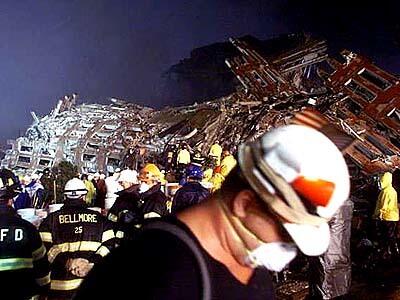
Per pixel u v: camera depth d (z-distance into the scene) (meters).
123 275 1.85
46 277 4.52
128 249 1.91
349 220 8.50
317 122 1.92
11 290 4.21
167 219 1.94
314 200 1.65
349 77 26.77
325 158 1.68
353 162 20.34
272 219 1.75
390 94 24.72
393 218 13.16
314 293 8.55
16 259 4.24
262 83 30.89
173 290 1.78
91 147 28.72
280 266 1.84
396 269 11.70
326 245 1.75
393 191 13.29
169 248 1.84
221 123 26.98
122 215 7.08
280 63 33.12
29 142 29.62
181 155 21.02
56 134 29.70
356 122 23.48
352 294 9.75
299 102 25.94
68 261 5.32
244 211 1.79
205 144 25.69
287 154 1.68
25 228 4.34
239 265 1.88
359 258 12.65
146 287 1.80
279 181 1.67
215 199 1.90
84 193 5.59
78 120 30.84
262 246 1.80
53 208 9.70
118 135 28.92
